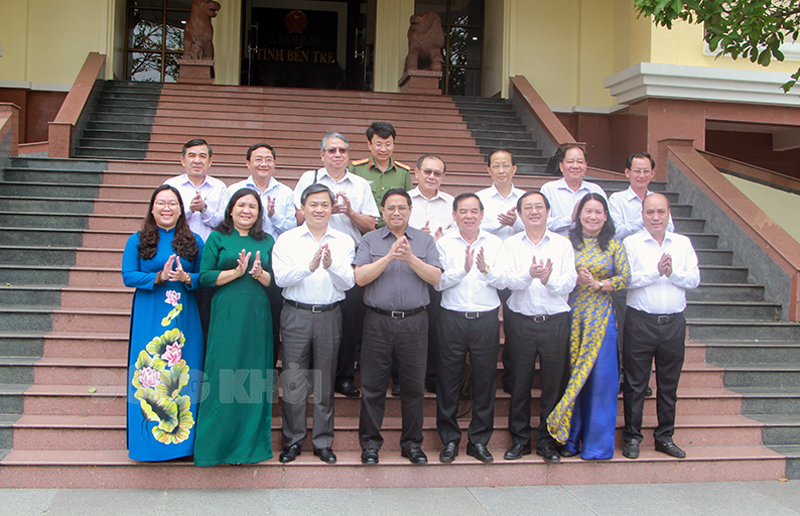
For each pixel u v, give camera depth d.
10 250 5.75
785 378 5.25
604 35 12.01
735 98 10.02
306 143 9.21
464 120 10.73
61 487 3.85
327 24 14.70
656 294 4.29
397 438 4.34
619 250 4.26
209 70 11.13
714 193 7.14
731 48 5.00
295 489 3.97
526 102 10.68
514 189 5.00
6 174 6.81
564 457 4.26
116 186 6.69
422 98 11.26
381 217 4.68
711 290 6.28
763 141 11.66
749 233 6.54
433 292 4.49
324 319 3.97
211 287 3.99
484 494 4.00
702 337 5.77
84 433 4.10
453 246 4.18
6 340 4.73
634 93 10.27
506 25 12.12
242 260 3.80
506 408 4.62
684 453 4.32
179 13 12.75
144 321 3.87
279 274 3.88
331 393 4.07
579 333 4.23
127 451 4.09
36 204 6.38
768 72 9.82
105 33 11.09
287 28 14.64
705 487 4.22
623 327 4.53
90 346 4.77
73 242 6.02
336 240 4.01
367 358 4.01
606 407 4.20
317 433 4.06
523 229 4.84
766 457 4.40
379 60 13.11
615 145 11.53
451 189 7.27
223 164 7.78
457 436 4.18
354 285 4.35
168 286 3.91
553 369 4.16
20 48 10.90
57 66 11.08
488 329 4.09
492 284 4.05
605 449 4.19
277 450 4.24
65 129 8.01
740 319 6.05
